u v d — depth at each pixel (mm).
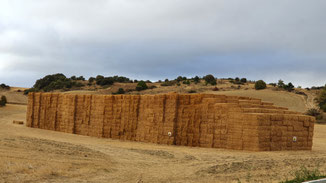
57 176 11852
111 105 32094
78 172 12984
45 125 39062
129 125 30344
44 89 113875
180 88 93000
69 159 15250
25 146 16359
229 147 23469
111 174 13648
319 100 73812
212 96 26016
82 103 35062
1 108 70750
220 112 24203
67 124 36156
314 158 19422
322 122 58625
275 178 13359
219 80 108562
